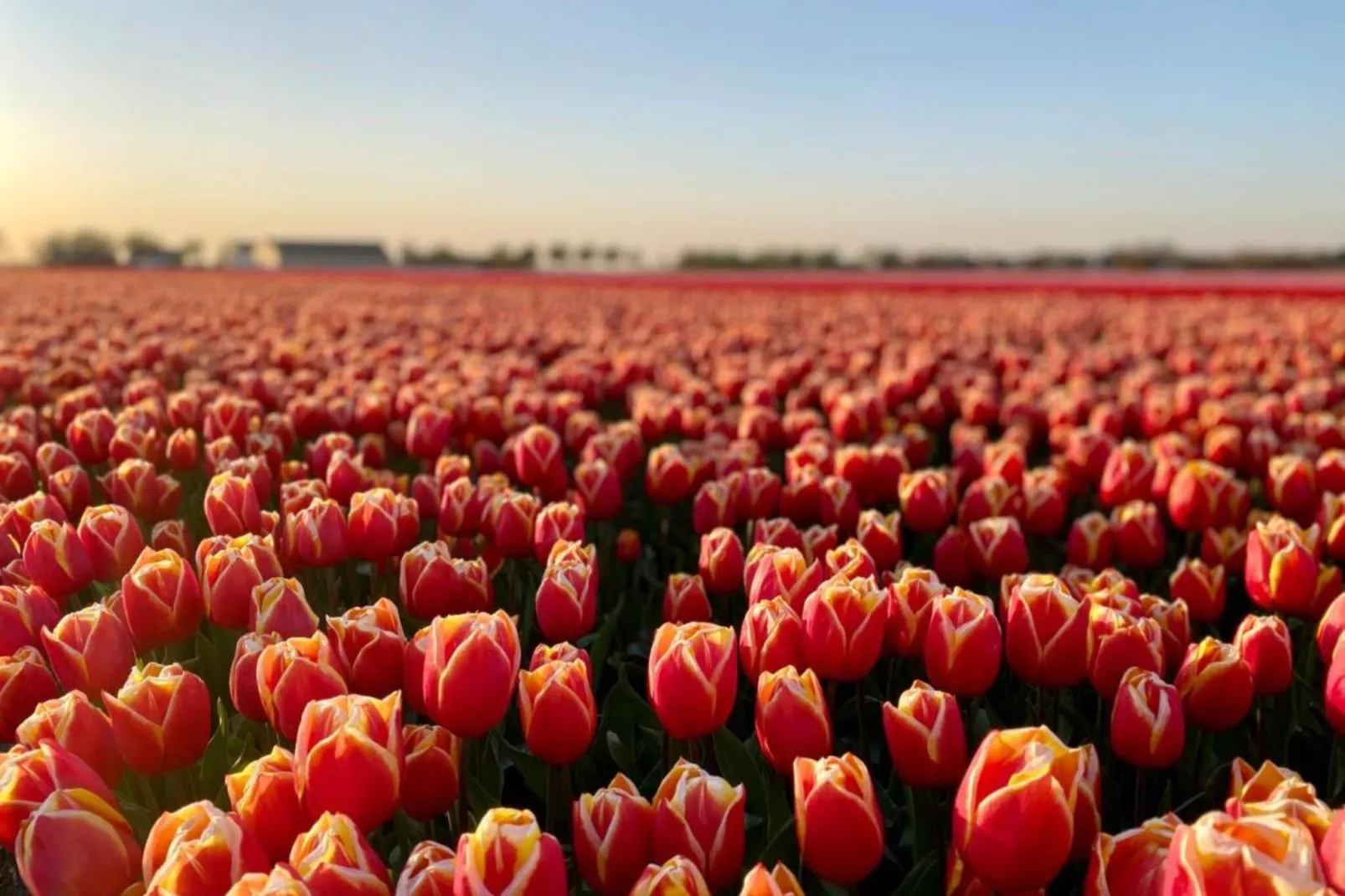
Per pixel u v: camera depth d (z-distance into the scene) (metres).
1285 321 4.07
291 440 1.47
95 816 0.50
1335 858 0.45
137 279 10.34
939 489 1.08
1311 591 0.85
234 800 0.55
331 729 0.53
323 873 0.46
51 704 0.62
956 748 0.58
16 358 2.27
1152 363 2.62
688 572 1.38
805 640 0.69
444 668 0.60
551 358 3.13
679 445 1.83
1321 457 1.33
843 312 5.13
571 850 0.67
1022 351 2.89
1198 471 1.11
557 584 0.77
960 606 0.66
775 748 0.60
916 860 0.66
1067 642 0.69
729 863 0.53
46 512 0.94
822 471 1.32
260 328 3.73
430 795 0.61
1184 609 0.79
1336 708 0.65
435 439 1.41
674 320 4.61
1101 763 0.76
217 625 0.77
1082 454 1.40
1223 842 0.42
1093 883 0.48
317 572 1.02
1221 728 0.70
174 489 1.09
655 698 0.63
